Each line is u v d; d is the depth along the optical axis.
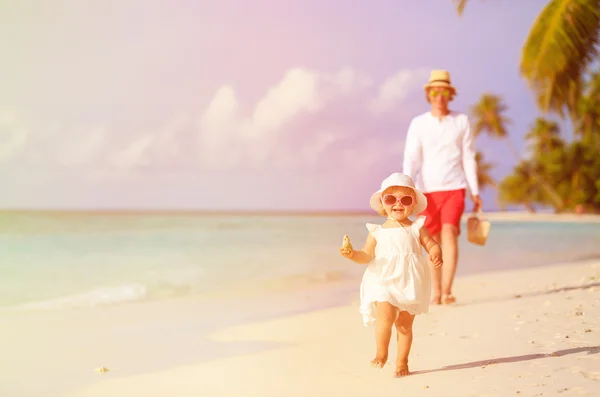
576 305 6.20
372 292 3.96
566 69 10.02
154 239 20.11
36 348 5.41
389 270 3.97
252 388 3.97
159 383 4.24
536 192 51.22
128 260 13.45
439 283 6.85
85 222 30.36
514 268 11.20
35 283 10.09
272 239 19.55
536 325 5.30
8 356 5.11
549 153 49.50
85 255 14.66
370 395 3.62
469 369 4.03
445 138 6.90
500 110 50.78
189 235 21.97
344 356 4.74
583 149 48.62
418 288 3.96
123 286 9.63
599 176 48.50
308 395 3.74
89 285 9.84
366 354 4.78
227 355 4.99
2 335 5.96
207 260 13.12
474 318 5.81
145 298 8.48
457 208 6.90
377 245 4.07
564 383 3.58
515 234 23.94
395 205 4.09
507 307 6.35
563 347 4.46
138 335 5.93
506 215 50.25
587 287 7.55
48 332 6.15
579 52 9.78
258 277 10.41
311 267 11.65
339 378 4.07
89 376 4.48
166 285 9.68
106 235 22.08
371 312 4.05
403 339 4.02
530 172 51.25
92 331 6.17
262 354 4.96
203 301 8.06
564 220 41.81
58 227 27.00
